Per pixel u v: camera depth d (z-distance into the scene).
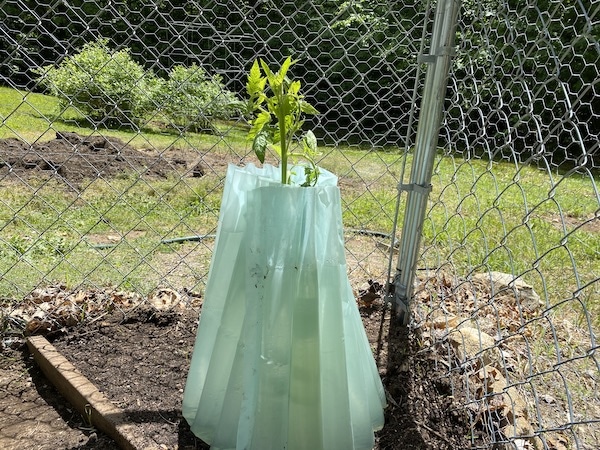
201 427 1.66
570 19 3.88
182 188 5.12
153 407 1.88
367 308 2.63
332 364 1.56
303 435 1.54
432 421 1.89
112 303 2.54
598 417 2.05
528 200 5.06
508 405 1.88
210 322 1.71
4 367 2.17
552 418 2.02
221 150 6.13
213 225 4.16
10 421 1.88
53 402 2.00
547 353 2.48
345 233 4.10
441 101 2.03
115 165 5.75
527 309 2.95
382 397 1.85
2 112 6.57
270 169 1.72
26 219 4.00
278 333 1.48
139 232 3.95
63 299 2.54
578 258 3.84
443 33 1.97
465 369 1.96
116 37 6.86
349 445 1.58
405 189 2.23
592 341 1.32
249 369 1.50
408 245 2.30
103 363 2.16
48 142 6.15
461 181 5.36
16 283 2.78
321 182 1.61
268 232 1.46
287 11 6.64
